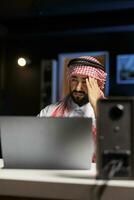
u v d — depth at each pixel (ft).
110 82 17.95
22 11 15.52
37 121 3.71
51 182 3.09
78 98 5.35
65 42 18.92
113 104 3.14
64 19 17.40
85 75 4.93
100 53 18.17
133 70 17.57
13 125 3.76
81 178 3.23
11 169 3.83
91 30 17.44
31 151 3.78
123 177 3.12
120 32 18.02
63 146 3.72
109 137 3.14
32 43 19.45
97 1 14.61
